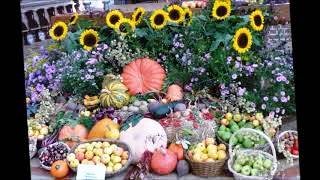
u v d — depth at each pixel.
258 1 3.97
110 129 3.74
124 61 4.11
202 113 3.78
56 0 4.06
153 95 4.02
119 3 4.15
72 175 3.59
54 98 4.05
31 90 4.01
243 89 3.81
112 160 3.54
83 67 4.10
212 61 3.94
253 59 3.87
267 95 3.78
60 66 4.07
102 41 4.17
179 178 3.49
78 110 3.97
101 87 4.08
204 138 3.64
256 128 3.69
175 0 4.12
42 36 4.06
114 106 3.95
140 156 3.59
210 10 4.07
